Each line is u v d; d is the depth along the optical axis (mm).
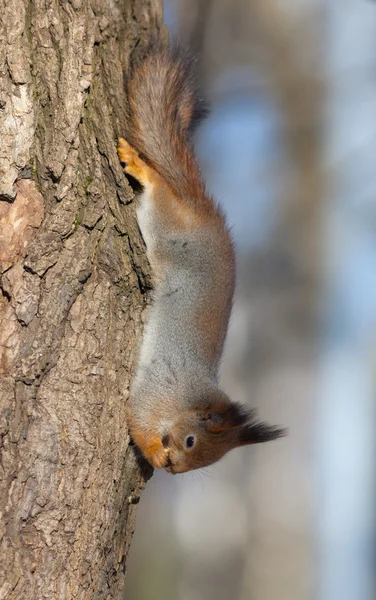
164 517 19719
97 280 8461
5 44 8102
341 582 24047
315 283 21859
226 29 22859
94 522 8297
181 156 10203
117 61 9281
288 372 21234
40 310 8008
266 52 23125
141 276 9000
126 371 8891
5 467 7742
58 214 8141
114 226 8625
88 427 8234
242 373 21125
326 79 23156
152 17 10656
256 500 20156
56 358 8117
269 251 22078
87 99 8562
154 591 18766
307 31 23500
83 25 8555
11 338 7887
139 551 19125
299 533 19984
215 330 10391
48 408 8031
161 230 9969
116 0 10023
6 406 7781
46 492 7926
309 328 21547
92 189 8406
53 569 7949
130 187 8930
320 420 21219
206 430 10406
